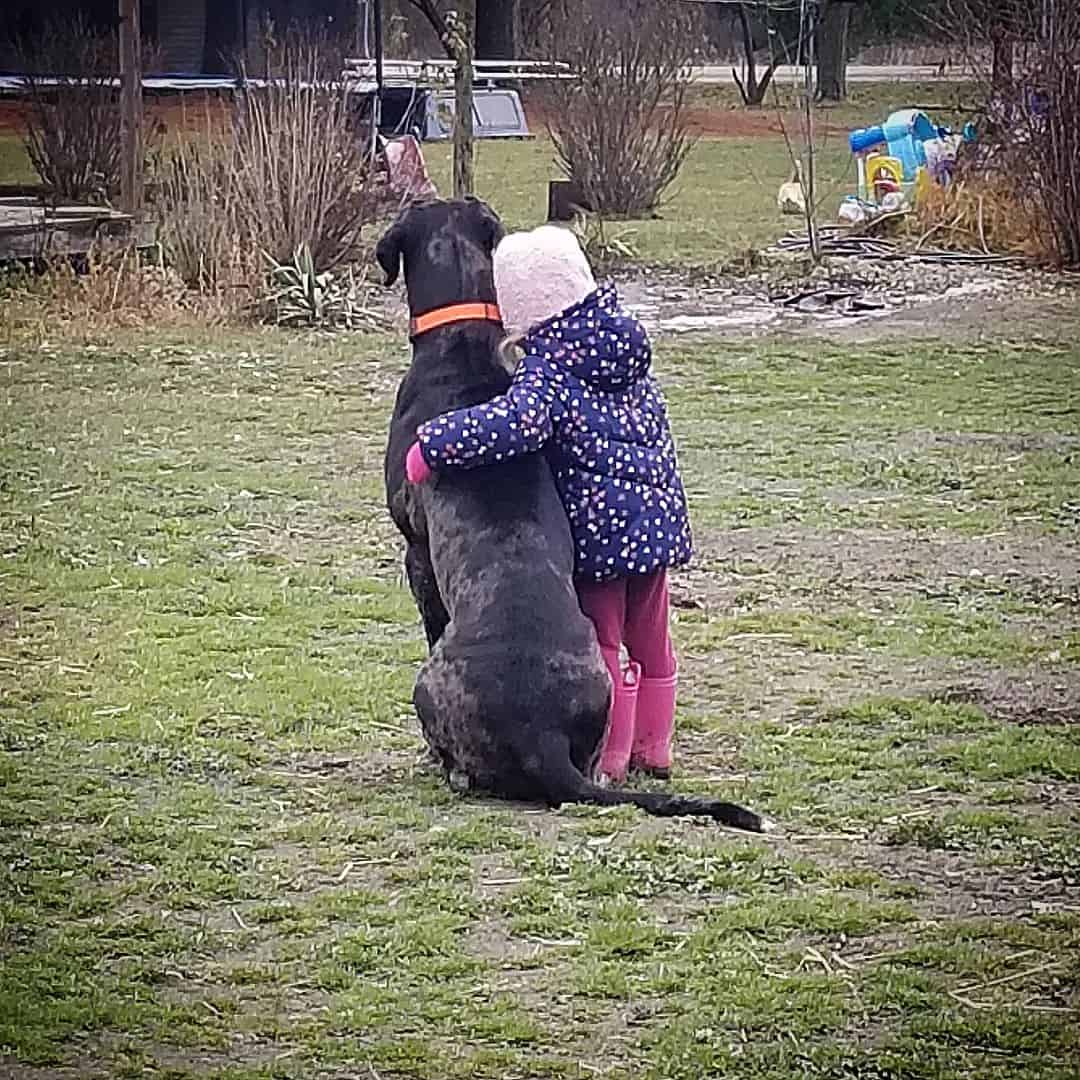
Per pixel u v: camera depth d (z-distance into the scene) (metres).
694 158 28.52
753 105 38.28
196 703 6.38
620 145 21.36
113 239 15.71
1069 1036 4.11
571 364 5.56
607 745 5.66
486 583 5.43
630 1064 3.99
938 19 38.97
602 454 5.57
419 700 5.51
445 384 5.77
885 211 19.83
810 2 22.09
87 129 19.23
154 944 4.56
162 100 26.66
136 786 5.64
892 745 6.05
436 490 5.57
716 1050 4.03
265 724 6.18
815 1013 4.19
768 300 16.14
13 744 5.98
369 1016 4.19
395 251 6.00
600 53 21.44
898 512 9.20
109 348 13.52
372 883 4.90
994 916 4.72
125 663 6.85
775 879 4.90
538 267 5.55
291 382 12.45
